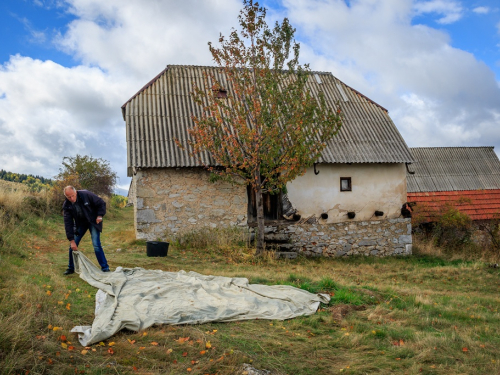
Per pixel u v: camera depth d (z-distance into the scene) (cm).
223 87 1536
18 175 4047
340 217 1483
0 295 518
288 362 447
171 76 1538
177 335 491
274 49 1205
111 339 466
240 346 476
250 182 1240
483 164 2338
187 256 1123
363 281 1020
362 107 1648
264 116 1182
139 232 1266
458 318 697
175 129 1352
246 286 707
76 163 2406
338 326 590
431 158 2325
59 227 1412
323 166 1467
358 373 430
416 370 441
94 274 698
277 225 1419
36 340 419
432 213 1908
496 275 1195
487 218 1998
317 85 1694
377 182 1527
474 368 459
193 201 1312
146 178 1277
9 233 965
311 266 1238
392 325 604
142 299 586
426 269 1277
